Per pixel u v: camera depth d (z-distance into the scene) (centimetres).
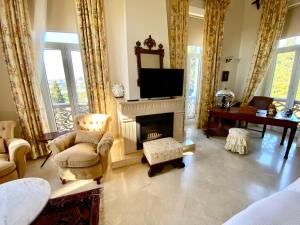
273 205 101
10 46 235
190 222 160
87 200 187
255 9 400
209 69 388
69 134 245
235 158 281
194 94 448
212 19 363
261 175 231
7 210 120
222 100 366
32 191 138
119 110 288
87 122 265
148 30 282
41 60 265
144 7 273
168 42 302
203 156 289
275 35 358
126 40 271
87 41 275
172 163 246
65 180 219
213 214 168
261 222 88
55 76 295
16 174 199
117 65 312
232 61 443
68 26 272
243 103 419
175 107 312
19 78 250
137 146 296
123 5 273
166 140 266
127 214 169
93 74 288
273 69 401
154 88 285
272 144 334
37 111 271
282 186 208
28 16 243
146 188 209
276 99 405
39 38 255
